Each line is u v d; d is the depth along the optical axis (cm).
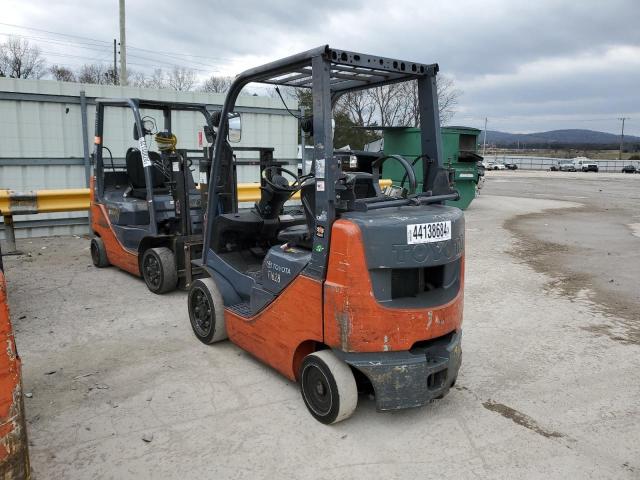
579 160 6075
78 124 1014
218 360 456
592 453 326
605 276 766
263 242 497
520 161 6844
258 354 422
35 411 368
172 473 301
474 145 1529
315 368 352
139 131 624
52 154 995
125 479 296
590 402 391
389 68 359
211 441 333
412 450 326
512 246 997
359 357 329
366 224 317
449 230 342
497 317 579
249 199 1030
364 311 320
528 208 1669
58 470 303
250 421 357
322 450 325
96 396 391
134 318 562
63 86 985
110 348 481
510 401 391
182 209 629
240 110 1171
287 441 334
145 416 363
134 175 726
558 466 312
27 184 981
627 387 415
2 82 932
